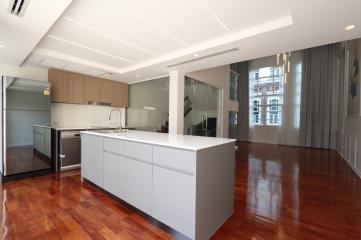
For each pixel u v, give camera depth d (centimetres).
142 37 269
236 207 234
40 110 349
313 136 775
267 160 507
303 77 796
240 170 404
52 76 397
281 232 183
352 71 490
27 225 188
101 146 270
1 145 317
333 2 164
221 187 195
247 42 256
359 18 188
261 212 222
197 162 158
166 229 185
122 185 233
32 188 285
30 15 190
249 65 943
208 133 580
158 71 422
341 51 685
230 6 191
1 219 198
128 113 573
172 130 417
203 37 266
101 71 423
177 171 171
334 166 448
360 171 363
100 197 256
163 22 226
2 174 312
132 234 177
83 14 210
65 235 173
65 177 339
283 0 179
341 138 597
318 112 765
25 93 332
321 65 759
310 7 171
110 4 191
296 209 229
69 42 288
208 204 174
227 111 689
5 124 311
